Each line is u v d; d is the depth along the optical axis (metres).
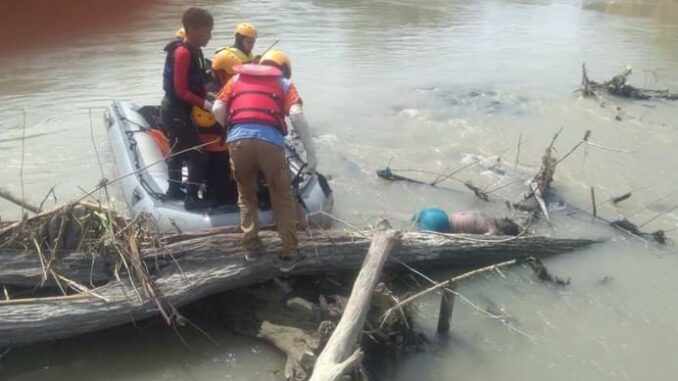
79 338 4.82
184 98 5.22
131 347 4.79
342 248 5.26
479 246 5.80
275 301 4.99
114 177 7.36
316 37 14.82
